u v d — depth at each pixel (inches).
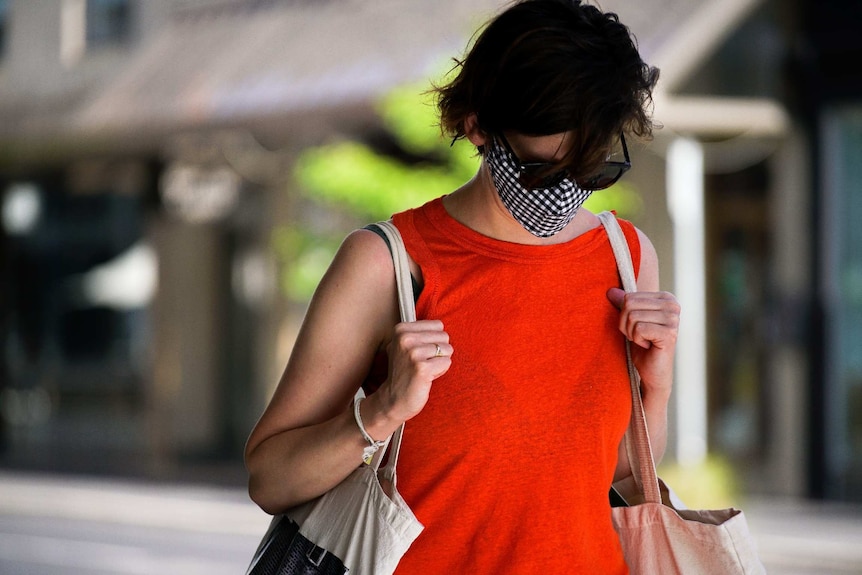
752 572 271.3
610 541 262.4
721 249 1546.5
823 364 1448.1
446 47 1344.7
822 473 1440.7
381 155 1494.8
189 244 2044.8
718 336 1545.3
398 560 249.0
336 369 261.1
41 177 2054.6
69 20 2095.2
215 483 1708.9
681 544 273.7
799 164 1445.6
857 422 1432.1
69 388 2228.1
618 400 261.3
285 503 261.4
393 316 262.1
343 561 252.2
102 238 2190.0
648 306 259.9
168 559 1180.5
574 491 254.7
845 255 1437.0
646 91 242.8
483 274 258.4
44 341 2252.7
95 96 1993.1
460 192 267.6
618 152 248.2
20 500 1600.6
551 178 237.3
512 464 252.4
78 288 2215.8
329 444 249.8
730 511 272.1
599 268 267.6
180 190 1852.9
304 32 1822.1
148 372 2075.5
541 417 253.9
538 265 260.5
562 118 230.4
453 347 255.1
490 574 252.8
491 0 1476.4
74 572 1114.7
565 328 259.6
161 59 1978.3
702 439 1379.2
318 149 1535.4
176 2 2047.2
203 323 2054.6
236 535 1336.1
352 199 1293.1
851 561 1083.9
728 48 1373.0
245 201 1952.5
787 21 1409.9
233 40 1916.8
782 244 1469.0
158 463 1958.7
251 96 1747.0
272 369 1900.8
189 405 2073.1
